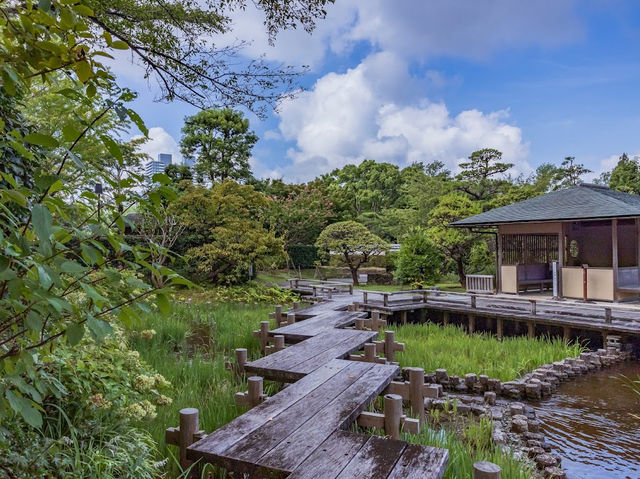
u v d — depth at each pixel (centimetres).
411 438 389
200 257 1598
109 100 130
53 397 267
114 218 134
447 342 880
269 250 1627
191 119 2245
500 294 1377
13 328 126
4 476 193
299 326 745
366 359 567
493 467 222
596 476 416
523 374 725
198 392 509
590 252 1455
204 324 992
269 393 543
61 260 113
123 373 311
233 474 301
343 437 284
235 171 2361
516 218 1301
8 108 367
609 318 882
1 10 120
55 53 125
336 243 1956
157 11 455
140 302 139
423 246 1633
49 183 115
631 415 563
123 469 246
